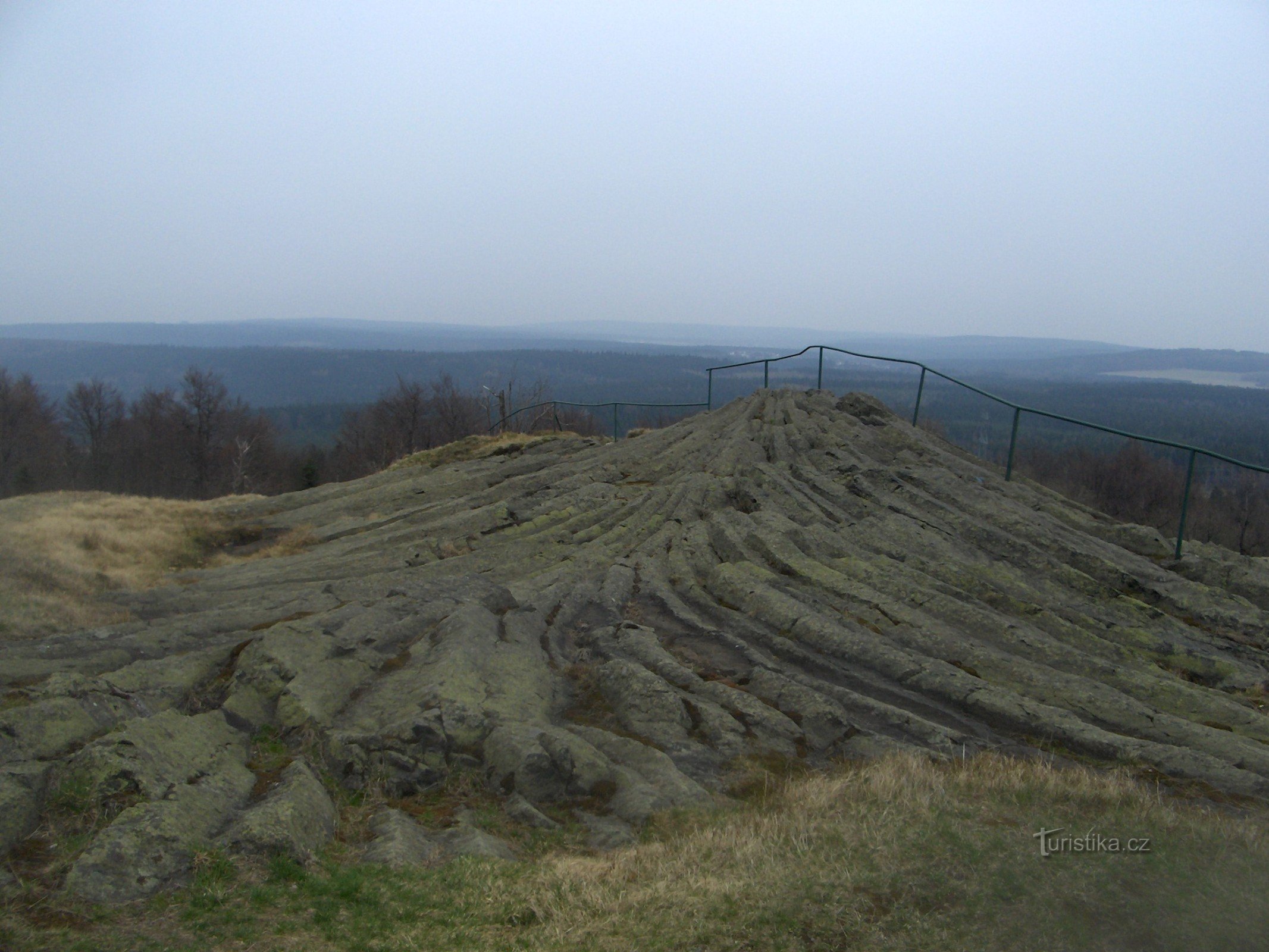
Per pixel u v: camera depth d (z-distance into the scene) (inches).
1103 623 593.0
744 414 1244.5
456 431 2783.0
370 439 2925.7
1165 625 602.5
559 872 311.9
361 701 444.8
